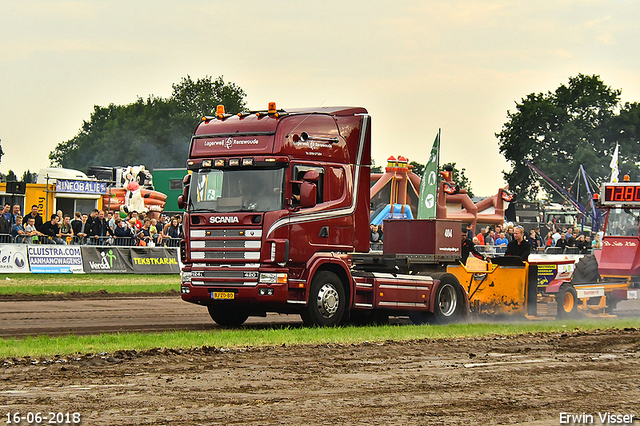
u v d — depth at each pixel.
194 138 22.97
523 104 133.50
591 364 16.19
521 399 12.62
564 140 127.00
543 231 59.94
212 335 18.89
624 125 128.12
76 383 13.08
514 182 130.25
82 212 54.66
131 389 12.67
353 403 11.99
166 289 35.50
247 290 21.52
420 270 25.48
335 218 22.67
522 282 26.22
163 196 69.62
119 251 41.12
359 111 23.94
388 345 18.30
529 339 20.12
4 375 13.61
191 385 13.08
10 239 37.34
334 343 18.27
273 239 21.36
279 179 21.67
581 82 131.75
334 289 22.56
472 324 23.61
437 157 39.50
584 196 122.00
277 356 16.27
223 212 22.03
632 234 29.09
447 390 13.13
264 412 11.31
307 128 22.33
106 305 28.75
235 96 171.62
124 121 160.00
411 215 68.25
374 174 67.38
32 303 28.62
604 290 28.70
